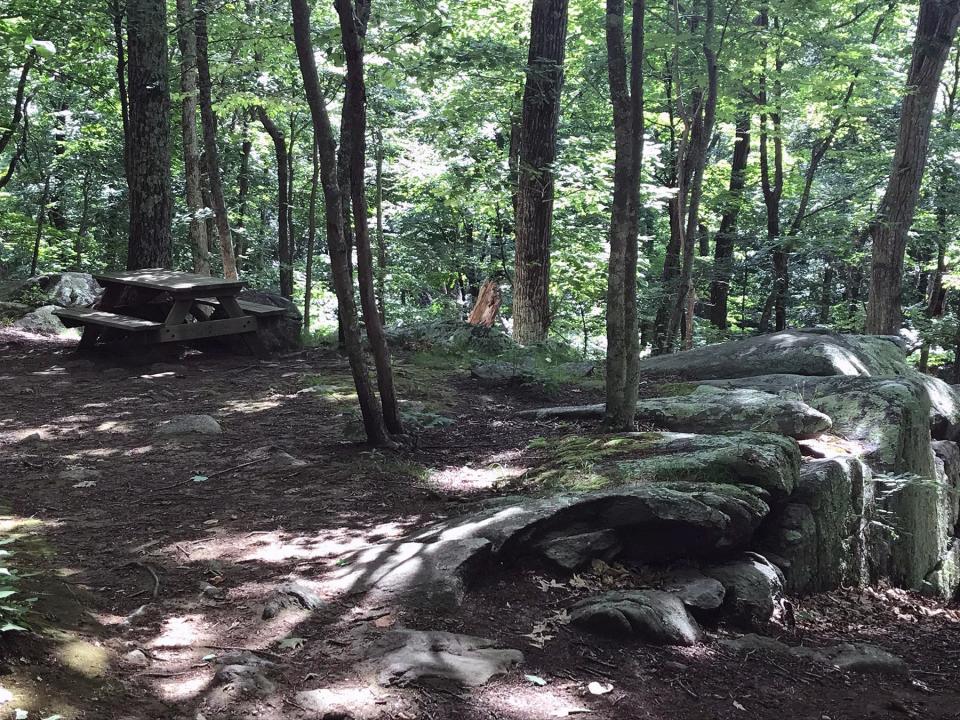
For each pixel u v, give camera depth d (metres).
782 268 22.00
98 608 3.83
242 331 10.84
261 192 24.23
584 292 19.62
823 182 23.98
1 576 3.55
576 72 18.56
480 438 7.41
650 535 4.97
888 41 21.73
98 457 6.49
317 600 4.00
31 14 13.18
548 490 5.57
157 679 3.25
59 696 2.96
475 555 4.38
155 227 12.45
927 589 7.30
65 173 20.14
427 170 16.23
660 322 21.36
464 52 11.38
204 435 7.22
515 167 14.20
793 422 7.31
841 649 4.54
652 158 18.73
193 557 4.54
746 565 5.01
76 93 19.45
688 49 11.73
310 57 6.12
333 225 6.50
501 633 3.93
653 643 4.05
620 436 6.55
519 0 17.11
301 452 6.70
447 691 3.30
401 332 12.34
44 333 12.34
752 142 25.88
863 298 25.17
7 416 7.74
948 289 22.69
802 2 11.15
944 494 8.12
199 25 13.03
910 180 16.03
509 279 21.08
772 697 3.82
